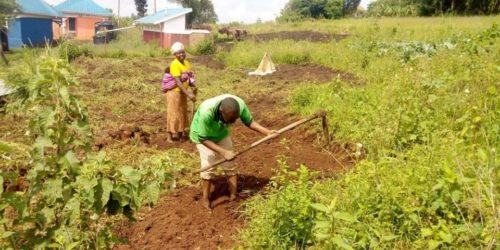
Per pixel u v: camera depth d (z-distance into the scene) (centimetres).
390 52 1429
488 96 582
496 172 360
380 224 370
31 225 414
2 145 290
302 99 895
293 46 1839
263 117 889
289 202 400
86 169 300
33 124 307
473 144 450
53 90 303
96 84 1253
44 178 315
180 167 492
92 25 4650
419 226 365
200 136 476
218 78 1405
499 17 2217
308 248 386
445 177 361
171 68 734
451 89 664
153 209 509
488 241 306
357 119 685
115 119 919
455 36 1499
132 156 671
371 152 555
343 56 1522
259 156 650
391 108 629
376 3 3909
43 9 3469
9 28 2652
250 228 438
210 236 452
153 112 985
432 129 555
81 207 316
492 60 822
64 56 336
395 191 384
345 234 360
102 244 336
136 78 1346
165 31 3136
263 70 1479
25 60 495
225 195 532
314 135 709
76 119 313
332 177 525
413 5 3155
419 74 721
